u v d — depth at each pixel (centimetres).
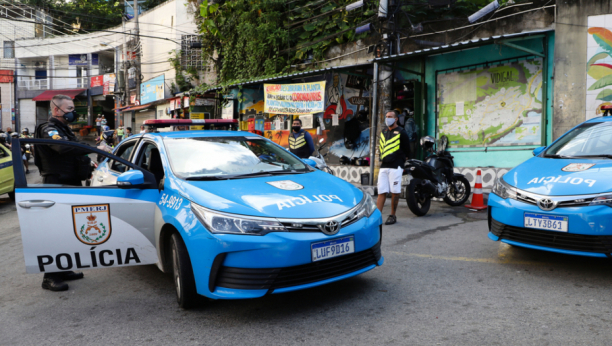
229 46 1706
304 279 319
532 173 446
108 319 344
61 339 312
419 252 499
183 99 1941
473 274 414
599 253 368
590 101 809
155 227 380
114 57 3588
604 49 791
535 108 890
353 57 1248
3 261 552
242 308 352
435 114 1062
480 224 639
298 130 844
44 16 3869
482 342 277
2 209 1030
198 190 349
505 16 923
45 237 356
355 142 1255
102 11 4016
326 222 322
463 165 1006
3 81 3781
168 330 317
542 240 401
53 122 449
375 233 359
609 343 268
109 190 376
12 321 353
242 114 1686
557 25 830
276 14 1473
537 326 296
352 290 383
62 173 446
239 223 311
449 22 1041
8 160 1096
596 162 429
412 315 324
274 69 1466
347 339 289
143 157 475
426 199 732
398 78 1133
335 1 1330
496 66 946
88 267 369
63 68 3609
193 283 339
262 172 404
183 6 2448
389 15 1017
